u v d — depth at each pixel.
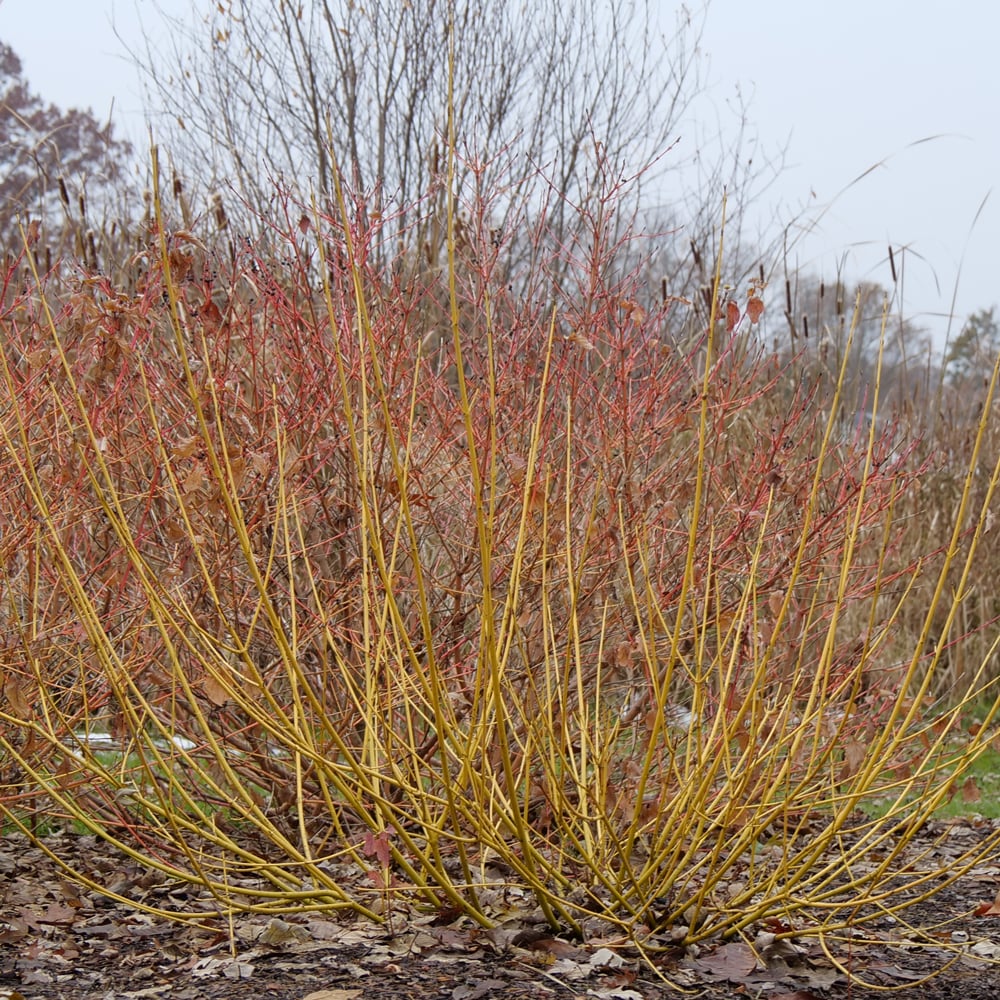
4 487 4.12
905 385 7.02
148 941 3.53
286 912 3.47
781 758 4.41
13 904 3.86
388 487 3.66
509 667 4.50
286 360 4.47
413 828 4.45
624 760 4.27
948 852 5.07
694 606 3.43
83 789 4.50
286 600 4.61
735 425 5.74
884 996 3.20
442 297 5.57
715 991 3.12
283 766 4.66
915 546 8.06
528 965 3.25
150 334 3.93
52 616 4.18
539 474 4.07
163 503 4.64
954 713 3.40
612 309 4.41
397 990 3.05
